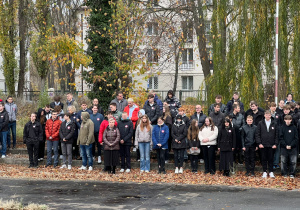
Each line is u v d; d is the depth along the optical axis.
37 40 30.42
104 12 19.08
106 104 19.20
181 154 13.78
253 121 13.90
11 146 18.17
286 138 12.80
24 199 9.67
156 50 19.03
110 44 19.08
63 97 29.23
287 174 13.38
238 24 15.98
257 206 8.81
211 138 13.44
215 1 16.81
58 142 15.39
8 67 30.94
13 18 29.55
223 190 10.79
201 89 16.67
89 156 14.55
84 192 10.54
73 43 16.69
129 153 14.17
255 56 15.67
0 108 16.28
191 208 8.66
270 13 15.84
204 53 20.55
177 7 21.06
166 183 11.98
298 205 8.91
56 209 8.60
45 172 14.03
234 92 15.70
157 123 13.91
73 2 29.00
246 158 13.33
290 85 15.54
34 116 15.11
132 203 9.17
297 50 15.41
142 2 19.98
